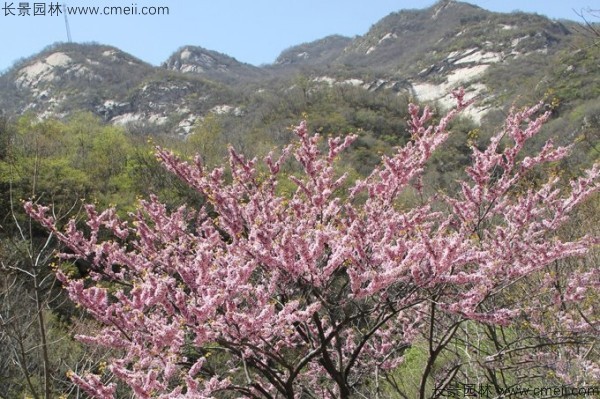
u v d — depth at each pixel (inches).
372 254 175.0
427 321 250.7
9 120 1003.3
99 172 875.4
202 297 158.1
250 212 214.2
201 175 256.1
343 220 196.2
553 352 205.3
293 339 259.6
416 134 222.5
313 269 164.9
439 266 153.6
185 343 160.9
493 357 195.6
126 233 249.9
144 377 139.6
